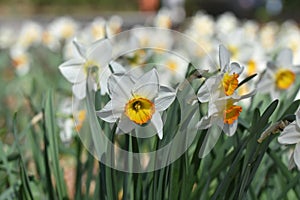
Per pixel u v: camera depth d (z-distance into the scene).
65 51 2.09
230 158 0.78
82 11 10.38
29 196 0.86
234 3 6.14
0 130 1.15
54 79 1.96
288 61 1.00
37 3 10.17
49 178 0.88
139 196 0.80
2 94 2.02
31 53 2.38
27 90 2.01
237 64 0.75
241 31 1.58
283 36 2.57
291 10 6.39
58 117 1.09
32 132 0.97
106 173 0.77
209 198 0.83
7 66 2.46
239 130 0.87
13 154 0.93
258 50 1.49
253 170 0.75
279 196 0.87
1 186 0.98
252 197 0.85
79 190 0.89
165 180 0.76
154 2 6.41
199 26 2.56
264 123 0.73
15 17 8.42
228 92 0.73
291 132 0.71
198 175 0.87
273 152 0.84
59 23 2.47
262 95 1.06
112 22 2.36
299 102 0.78
